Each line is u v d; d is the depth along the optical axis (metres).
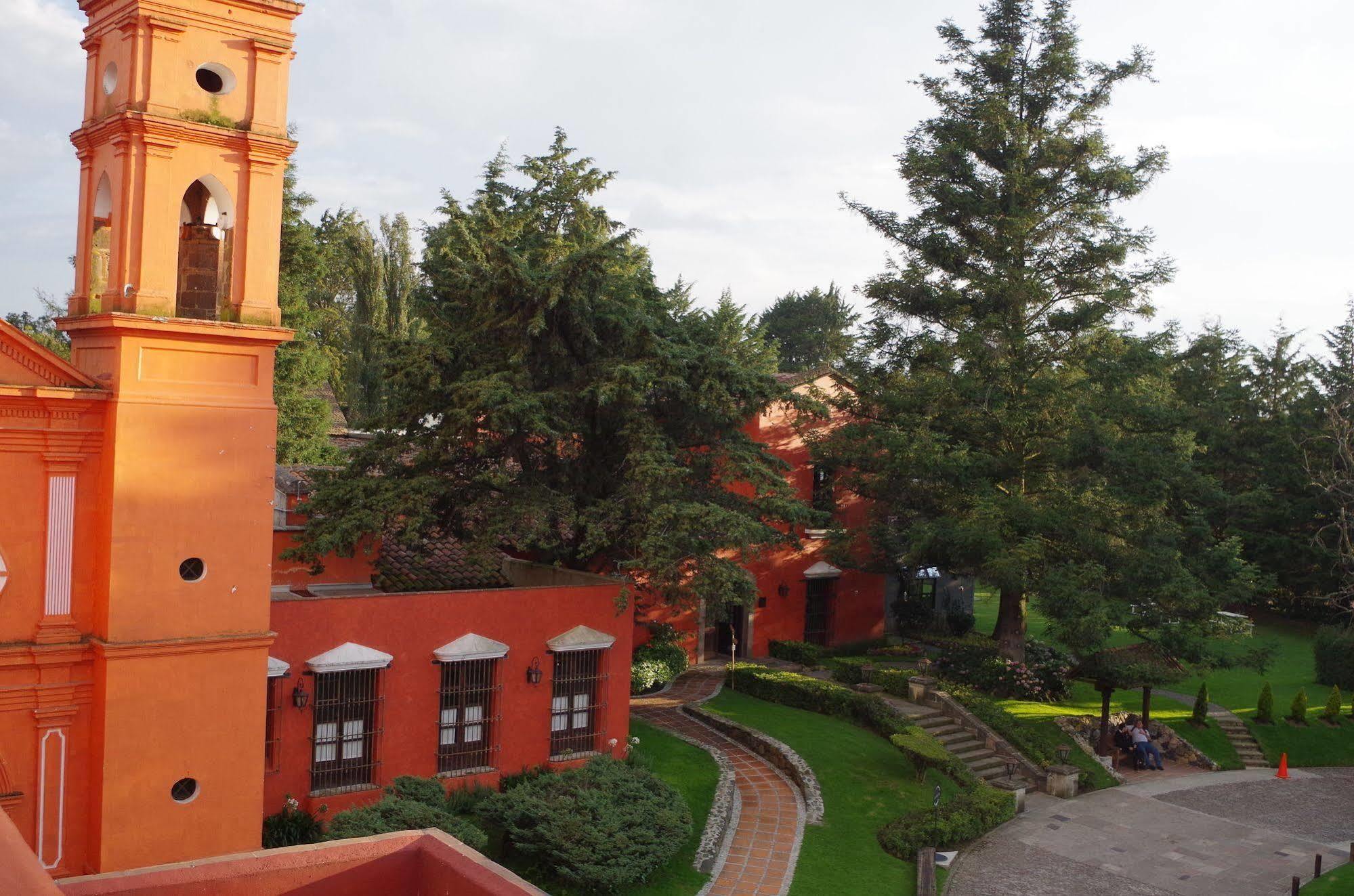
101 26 14.06
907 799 22.12
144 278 13.43
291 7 14.30
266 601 14.59
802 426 31.84
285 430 38.81
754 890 17.00
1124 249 30.00
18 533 13.20
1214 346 30.70
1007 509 27.98
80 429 13.46
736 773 22.27
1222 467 45.97
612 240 20.39
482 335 21.56
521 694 19.25
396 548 23.34
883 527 31.47
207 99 13.95
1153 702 32.50
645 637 29.33
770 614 32.50
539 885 15.84
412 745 18.06
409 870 7.35
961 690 28.69
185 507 13.91
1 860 4.27
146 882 6.58
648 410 22.66
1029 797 24.84
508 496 20.67
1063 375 31.31
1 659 12.97
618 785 17.73
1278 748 30.33
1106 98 30.88
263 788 15.33
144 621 13.61
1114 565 28.25
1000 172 31.59
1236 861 21.61
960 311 31.67
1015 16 31.48
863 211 32.72
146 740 13.60
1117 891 19.59
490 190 36.41
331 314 45.66
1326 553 41.34
